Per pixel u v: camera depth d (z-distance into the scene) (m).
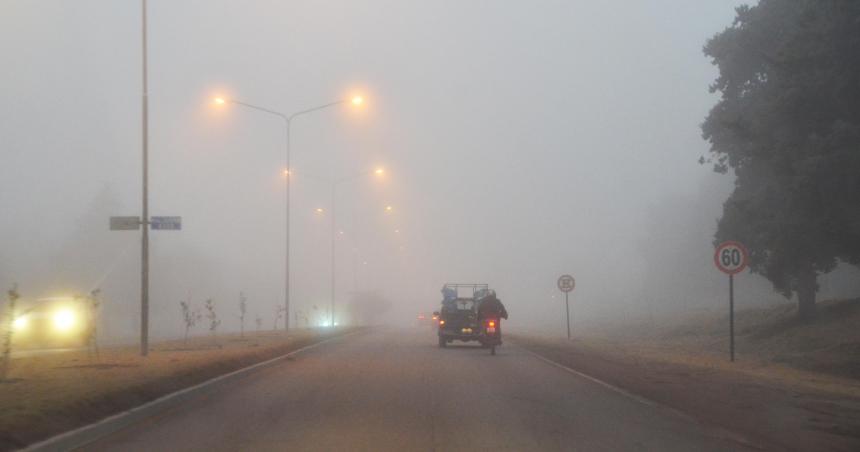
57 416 12.66
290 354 29.56
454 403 16.94
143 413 14.77
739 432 13.45
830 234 29.75
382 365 26.27
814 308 37.47
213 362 21.55
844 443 12.30
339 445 12.29
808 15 29.48
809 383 21.31
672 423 14.38
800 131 30.52
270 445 12.27
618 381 20.69
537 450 11.94
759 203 35.28
